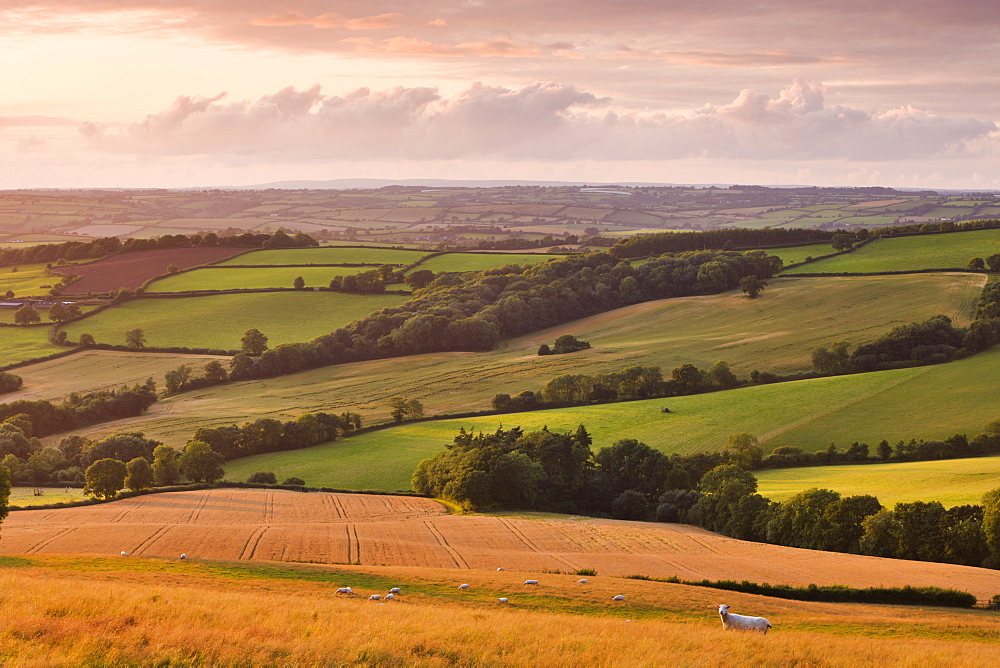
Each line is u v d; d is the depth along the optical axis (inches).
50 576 1328.7
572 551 2306.8
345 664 860.0
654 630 1117.1
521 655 932.0
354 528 2524.6
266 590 1327.5
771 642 1063.0
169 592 1166.3
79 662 808.3
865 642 1108.5
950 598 1633.9
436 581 1537.9
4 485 2006.6
